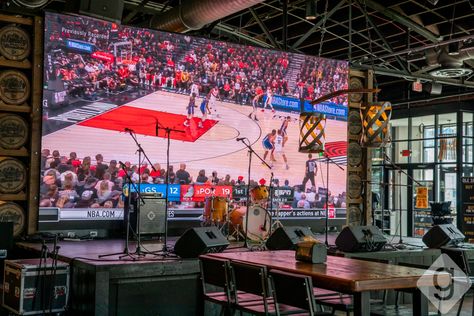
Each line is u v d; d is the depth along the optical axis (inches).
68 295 243.8
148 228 326.6
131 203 333.7
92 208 335.3
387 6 437.7
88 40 336.5
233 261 192.1
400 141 693.9
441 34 463.5
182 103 363.6
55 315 241.0
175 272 249.3
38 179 322.0
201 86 370.3
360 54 549.0
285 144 398.0
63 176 328.2
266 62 393.7
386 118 287.7
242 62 384.8
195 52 369.1
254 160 386.0
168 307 249.8
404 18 442.3
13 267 239.6
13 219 318.0
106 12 334.0
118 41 345.7
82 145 334.0
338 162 417.7
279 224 371.2
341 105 421.1
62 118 328.8
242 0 325.1
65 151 329.1
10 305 239.8
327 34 506.3
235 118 380.8
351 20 454.6
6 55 317.4
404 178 692.7
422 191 581.0
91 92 337.1
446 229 343.0
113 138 342.6
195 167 366.3
